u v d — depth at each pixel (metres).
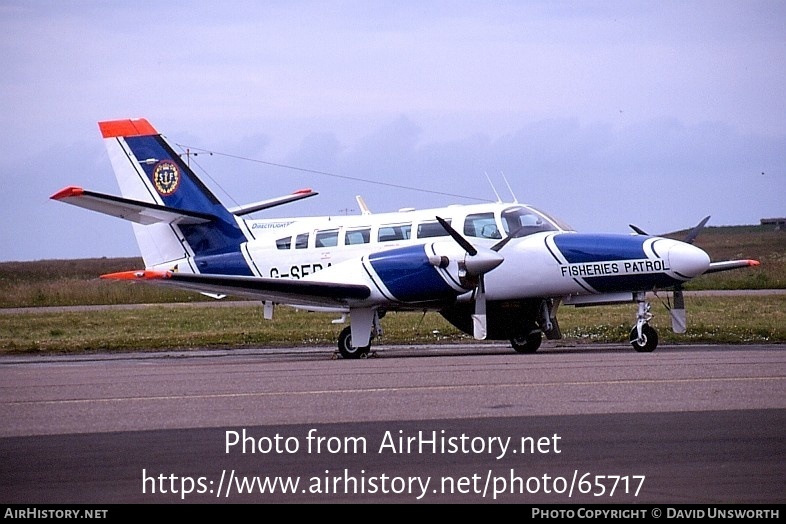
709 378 24.84
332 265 40.03
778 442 16.73
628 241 36.22
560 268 36.41
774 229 169.88
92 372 32.09
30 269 148.12
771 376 25.08
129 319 65.06
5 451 17.27
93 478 15.34
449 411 20.48
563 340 44.62
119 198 39.12
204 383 26.98
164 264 43.34
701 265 35.34
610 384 24.05
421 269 35.69
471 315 38.19
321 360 36.41
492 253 35.34
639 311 36.41
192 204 42.59
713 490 14.03
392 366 31.34
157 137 42.91
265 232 42.97
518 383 24.77
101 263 157.38
